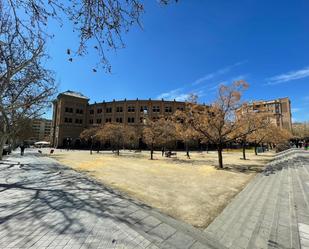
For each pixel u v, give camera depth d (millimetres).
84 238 4531
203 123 18859
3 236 4586
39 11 4016
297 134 79562
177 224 5562
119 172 15992
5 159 26156
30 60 12133
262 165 21516
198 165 21766
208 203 7840
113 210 6430
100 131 43375
